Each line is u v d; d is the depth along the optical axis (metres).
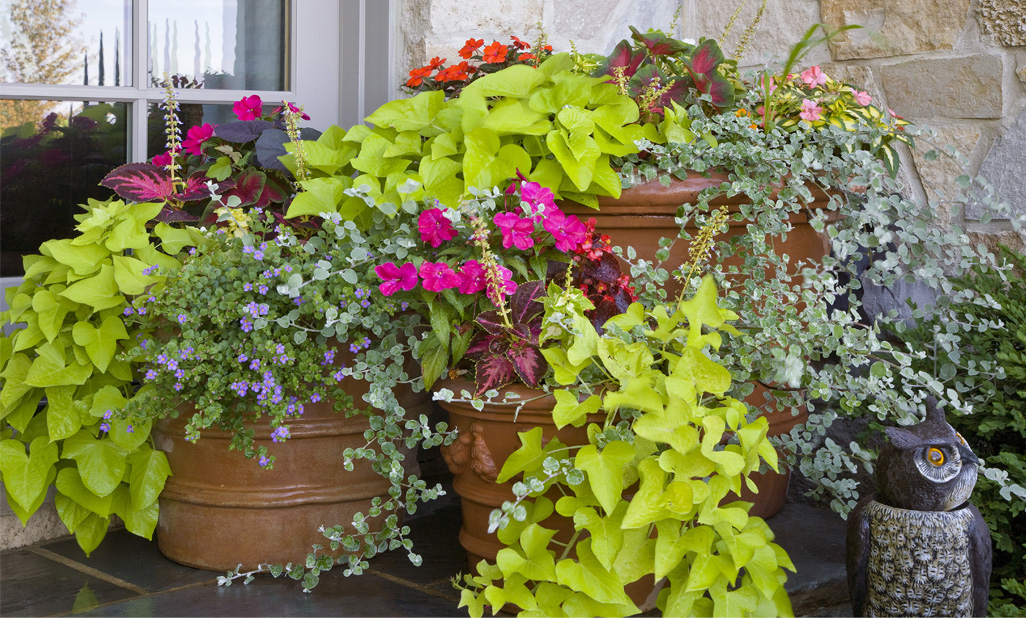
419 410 1.96
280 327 1.63
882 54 2.28
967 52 2.12
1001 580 1.71
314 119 2.45
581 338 1.43
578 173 1.65
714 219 1.63
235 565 1.77
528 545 1.39
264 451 1.65
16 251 2.08
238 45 2.36
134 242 1.78
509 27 2.40
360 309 1.58
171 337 1.71
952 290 2.10
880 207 1.76
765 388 1.81
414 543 2.00
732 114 1.79
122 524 2.12
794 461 1.83
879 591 1.46
